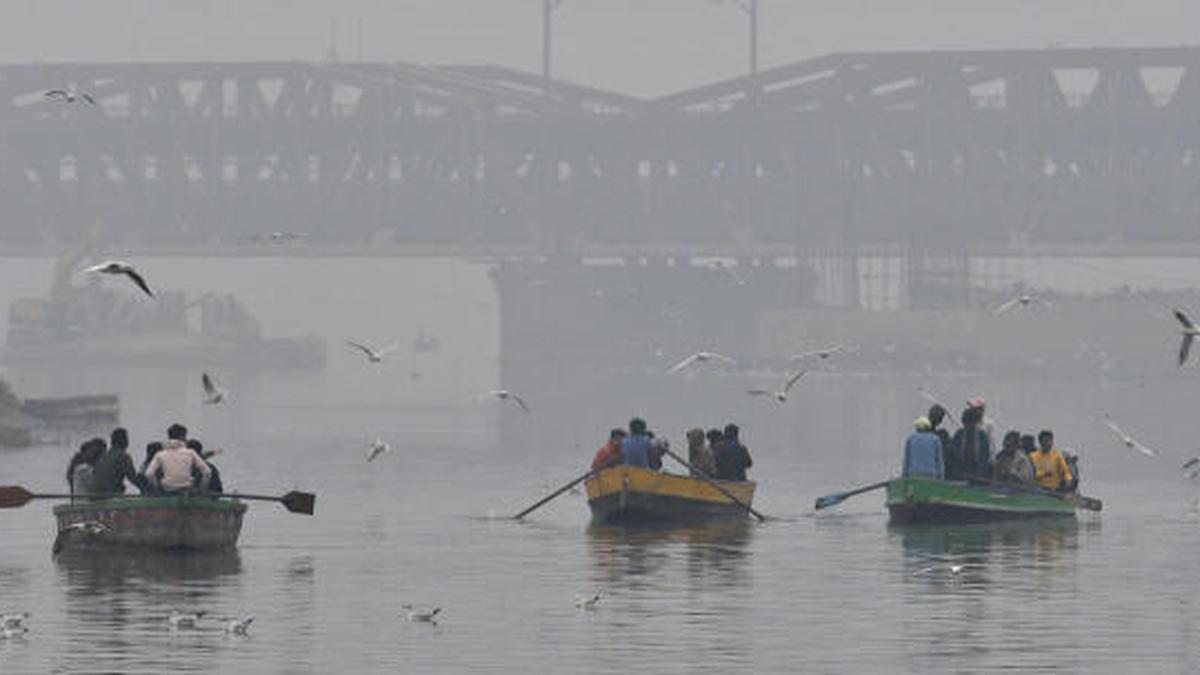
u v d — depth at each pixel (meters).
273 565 130.25
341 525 158.88
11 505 132.38
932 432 156.75
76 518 134.75
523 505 180.38
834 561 132.75
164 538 132.88
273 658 96.44
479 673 93.31
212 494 133.75
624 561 133.38
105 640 100.69
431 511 173.50
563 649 99.06
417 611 108.69
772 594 117.25
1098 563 131.75
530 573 127.25
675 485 157.50
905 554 136.88
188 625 104.62
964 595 116.81
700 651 98.75
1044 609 111.31
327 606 112.38
